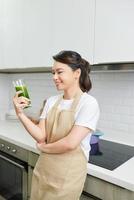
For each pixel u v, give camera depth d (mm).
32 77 2404
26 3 1806
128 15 1255
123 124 1809
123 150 1426
